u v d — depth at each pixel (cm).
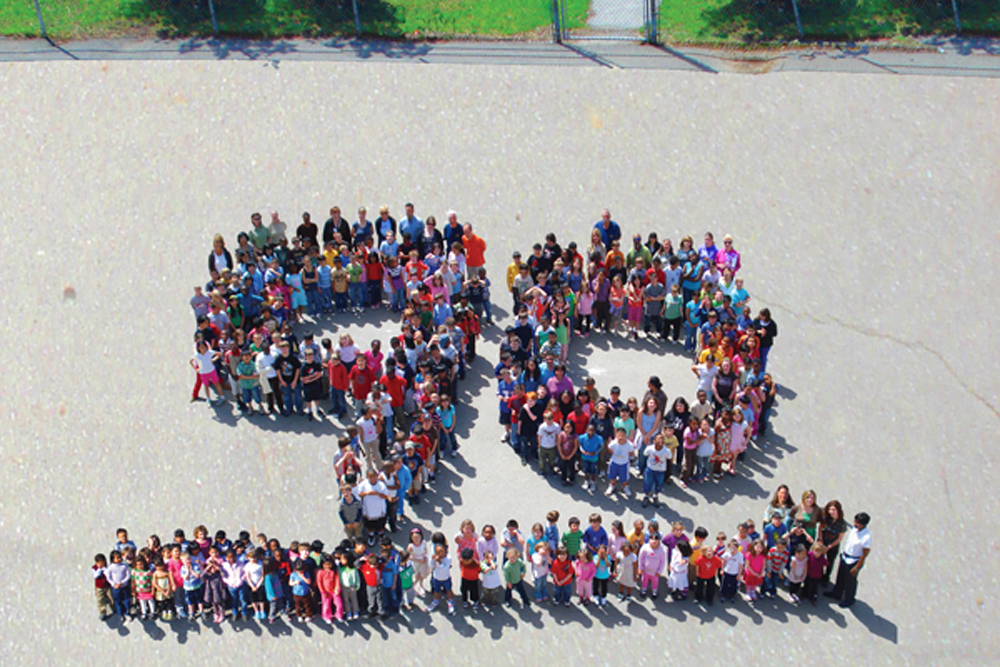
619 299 2203
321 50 2877
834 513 1673
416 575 1712
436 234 2289
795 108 2712
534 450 1978
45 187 2562
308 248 2236
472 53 2872
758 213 2511
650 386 1888
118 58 2831
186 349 2208
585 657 1641
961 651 1656
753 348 1959
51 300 2314
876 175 2570
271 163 2622
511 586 1706
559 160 2636
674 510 1859
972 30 2858
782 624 1689
